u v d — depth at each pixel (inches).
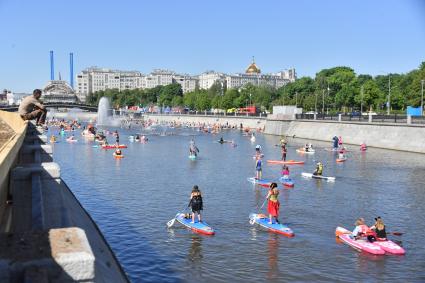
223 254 926.4
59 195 450.3
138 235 1052.5
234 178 1916.8
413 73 6146.7
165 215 1244.5
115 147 3253.0
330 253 936.9
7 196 458.3
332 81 7135.8
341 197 1512.1
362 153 2903.5
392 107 5964.6
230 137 4571.9
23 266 190.4
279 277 809.5
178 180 1855.3
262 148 3341.5
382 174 2016.5
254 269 846.5
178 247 968.3
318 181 1840.6
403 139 3073.3
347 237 1015.0
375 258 909.8
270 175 2014.0
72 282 198.2
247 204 1393.9
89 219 971.9
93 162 2433.6
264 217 1169.4
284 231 1064.2
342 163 2418.8
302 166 2325.3
